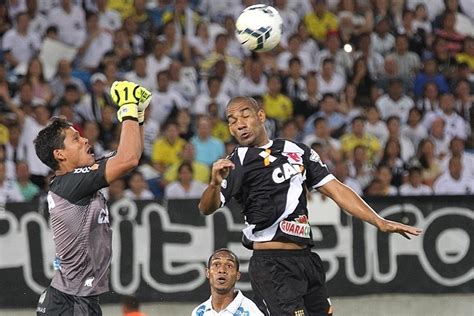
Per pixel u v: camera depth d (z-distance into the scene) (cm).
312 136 4441
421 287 3569
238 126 2145
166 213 3456
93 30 4803
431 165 4466
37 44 4738
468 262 3597
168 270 3447
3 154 3950
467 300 3594
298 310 2139
